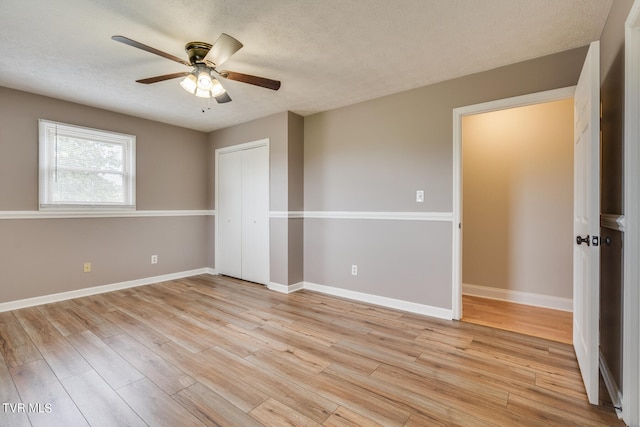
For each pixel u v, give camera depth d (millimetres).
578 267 2090
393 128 3238
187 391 1782
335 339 2471
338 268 3682
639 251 1468
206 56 2055
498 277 3523
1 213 3066
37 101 3262
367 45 2303
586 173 1769
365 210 3445
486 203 3580
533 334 2566
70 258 3527
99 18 1952
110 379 1898
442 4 1838
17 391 1775
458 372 1987
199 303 3385
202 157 4863
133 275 4070
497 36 2176
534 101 2500
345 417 1570
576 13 1910
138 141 4086
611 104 1829
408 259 3139
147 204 4195
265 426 1506
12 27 2039
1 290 3082
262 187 4168
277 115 3893
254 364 2080
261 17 1956
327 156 3775
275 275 3947
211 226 4898
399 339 2469
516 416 1580
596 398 1650
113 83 2979
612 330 1797
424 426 1511
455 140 2855
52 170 3385
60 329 2648
